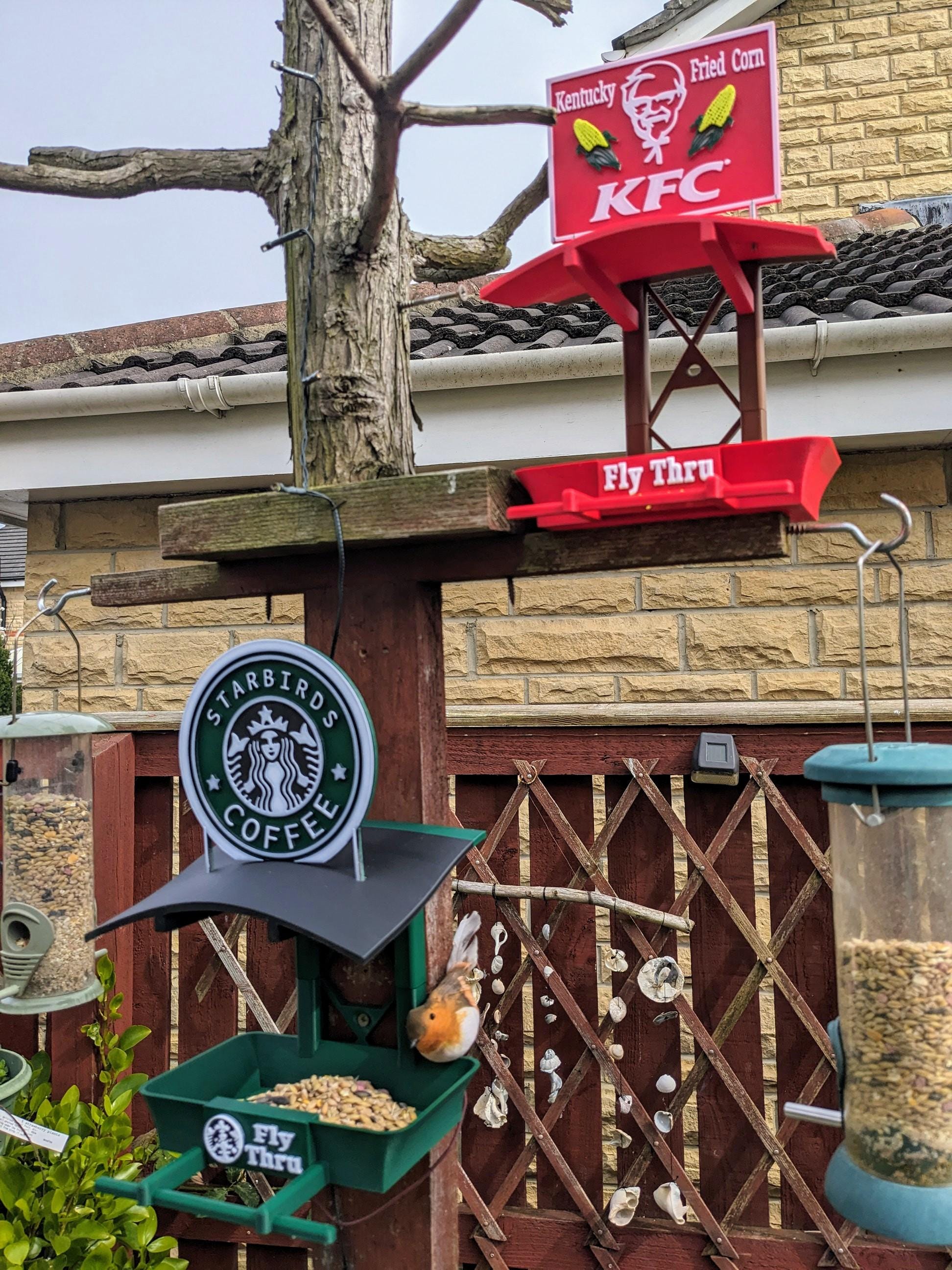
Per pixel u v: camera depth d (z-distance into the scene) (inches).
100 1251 107.5
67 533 173.8
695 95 67.6
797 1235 118.5
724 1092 123.1
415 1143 65.0
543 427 144.1
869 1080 69.8
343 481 74.0
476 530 66.4
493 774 128.7
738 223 61.7
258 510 73.7
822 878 118.1
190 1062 72.5
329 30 60.7
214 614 167.8
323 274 75.5
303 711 66.7
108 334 209.0
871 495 147.0
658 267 69.4
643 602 154.2
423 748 73.9
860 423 135.3
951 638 144.0
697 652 151.7
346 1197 72.9
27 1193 110.7
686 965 147.4
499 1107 123.0
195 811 70.6
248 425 153.7
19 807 111.8
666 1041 125.0
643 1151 121.3
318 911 60.9
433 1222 70.9
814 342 130.3
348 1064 73.9
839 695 146.9
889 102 287.1
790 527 68.5
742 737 122.5
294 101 78.5
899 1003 69.0
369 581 75.3
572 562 68.5
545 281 70.9
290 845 67.1
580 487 66.4
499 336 158.7
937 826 69.8
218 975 138.9
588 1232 121.8
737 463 63.2
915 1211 65.9
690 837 121.3
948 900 69.6
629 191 69.2
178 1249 131.8
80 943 113.3
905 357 133.4
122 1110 122.3
